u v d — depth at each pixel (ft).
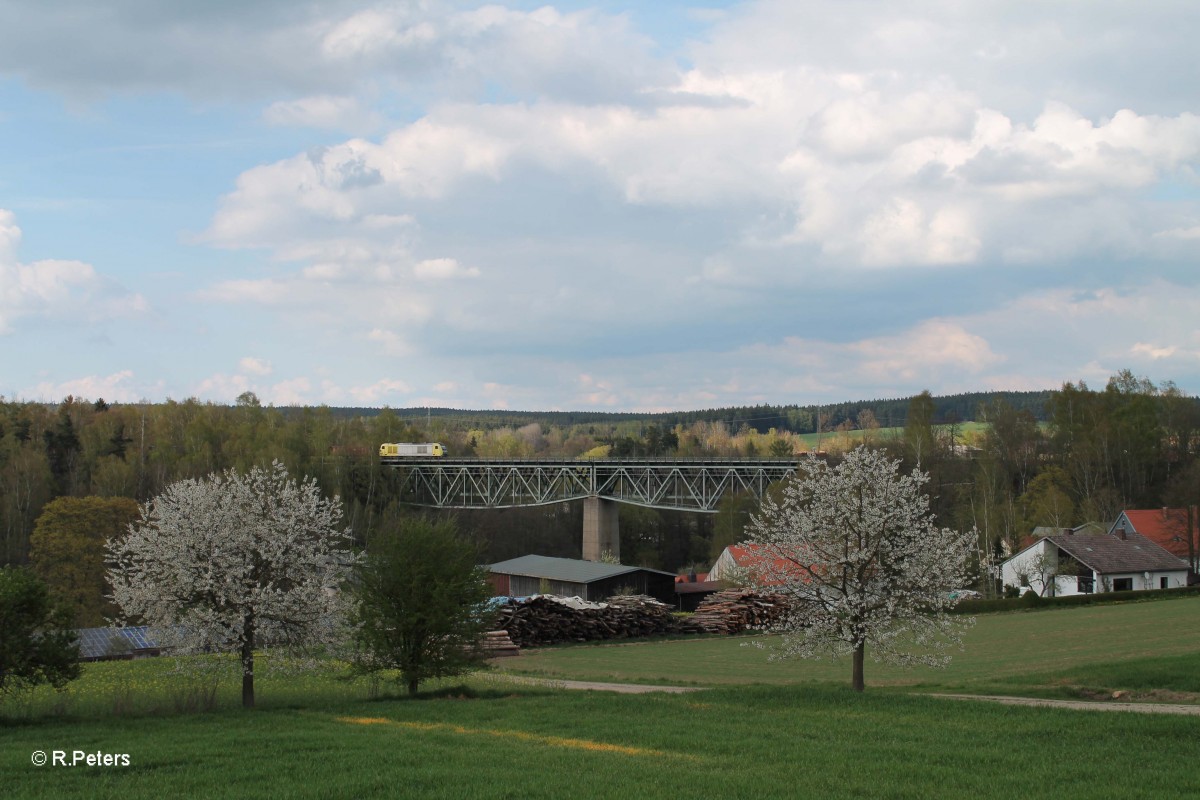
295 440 443.32
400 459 468.34
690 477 403.54
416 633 105.81
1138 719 76.02
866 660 161.48
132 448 419.74
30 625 91.45
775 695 96.94
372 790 56.18
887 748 68.23
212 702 98.89
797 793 55.11
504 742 72.95
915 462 364.17
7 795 56.34
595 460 405.59
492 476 449.89
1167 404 392.27
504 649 184.75
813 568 103.14
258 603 99.35
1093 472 362.74
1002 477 341.62
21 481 343.87
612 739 74.54
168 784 58.44
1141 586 269.44
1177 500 295.07
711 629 221.66
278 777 59.82
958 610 235.40
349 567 108.17
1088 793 54.24
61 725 85.25
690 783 57.57
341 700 103.55
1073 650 151.64
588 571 277.85
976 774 59.72
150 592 98.07
